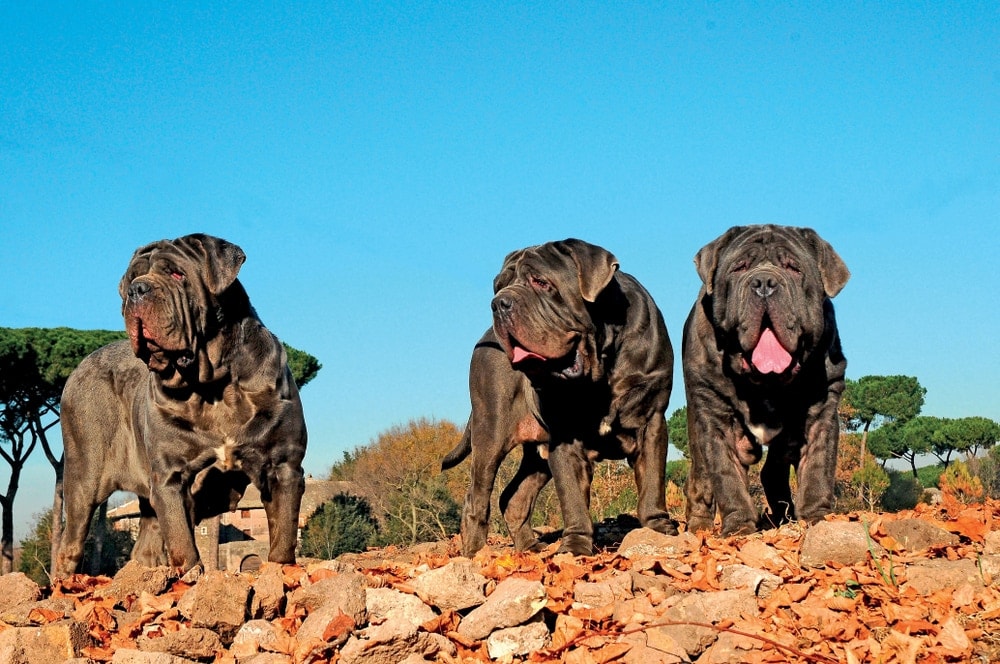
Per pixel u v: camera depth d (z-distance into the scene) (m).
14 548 23.78
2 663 4.19
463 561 4.99
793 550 5.26
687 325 6.83
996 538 4.96
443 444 28.78
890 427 41.34
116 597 5.34
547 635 4.16
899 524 5.30
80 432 7.38
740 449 6.52
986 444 38.38
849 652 3.69
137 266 6.35
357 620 4.38
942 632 3.82
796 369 5.93
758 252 6.05
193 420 6.46
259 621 4.57
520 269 6.24
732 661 3.81
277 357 6.64
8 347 21.05
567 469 6.48
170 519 6.43
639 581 4.78
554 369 6.21
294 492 6.62
